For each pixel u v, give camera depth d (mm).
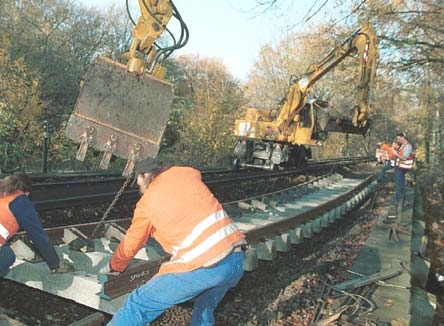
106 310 4055
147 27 4898
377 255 7570
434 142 27703
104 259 4680
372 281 6059
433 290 8164
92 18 34875
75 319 4539
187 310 5070
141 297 3035
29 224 3980
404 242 8531
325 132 18172
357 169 26516
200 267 2971
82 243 4930
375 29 14562
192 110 23875
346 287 5832
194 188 3113
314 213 9086
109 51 35062
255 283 6250
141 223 3143
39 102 17156
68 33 32406
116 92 4742
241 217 8422
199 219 3016
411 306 5801
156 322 4645
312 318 5035
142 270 4219
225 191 12328
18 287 4941
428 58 15461
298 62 38000
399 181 10938
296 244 8188
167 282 3006
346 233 10461
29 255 4520
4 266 4066
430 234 11766
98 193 9555
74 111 4605
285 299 5684
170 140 25703
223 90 25688
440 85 19953
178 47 5125
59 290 4281
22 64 16266
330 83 29562
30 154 16500
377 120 41906
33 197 8375
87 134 4609
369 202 15406
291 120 16891
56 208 7637
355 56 15812
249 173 16219
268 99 41812
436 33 14727
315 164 22828
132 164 4734
